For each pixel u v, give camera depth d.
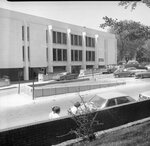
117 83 32.38
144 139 6.16
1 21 37.62
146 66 69.50
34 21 44.94
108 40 68.12
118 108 8.73
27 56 43.41
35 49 45.38
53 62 50.59
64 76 41.84
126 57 86.00
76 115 7.12
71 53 55.69
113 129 8.01
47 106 18.41
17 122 13.61
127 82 36.25
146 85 31.91
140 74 42.62
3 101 20.72
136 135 6.64
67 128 7.14
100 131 7.84
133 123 8.82
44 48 47.34
